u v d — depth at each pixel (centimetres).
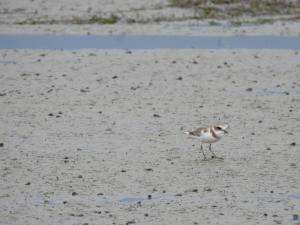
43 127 2030
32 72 2702
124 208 1435
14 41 3316
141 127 2022
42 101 2308
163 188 1552
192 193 1520
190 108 2216
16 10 3959
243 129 1997
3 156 1770
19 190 1541
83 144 1870
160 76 2623
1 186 1565
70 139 1916
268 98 2330
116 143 1878
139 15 3847
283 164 1703
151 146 1852
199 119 2097
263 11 4019
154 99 2323
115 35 3462
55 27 3634
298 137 1922
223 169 1672
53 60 2894
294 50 3064
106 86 2489
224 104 2261
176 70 2712
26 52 3056
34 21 3759
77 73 2677
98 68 2747
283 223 1352
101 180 1602
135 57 2930
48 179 1609
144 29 3584
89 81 2559
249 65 2789
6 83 2542
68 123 2067
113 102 2292
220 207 1438
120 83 2527
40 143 1880
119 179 1608
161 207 1439
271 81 2555
